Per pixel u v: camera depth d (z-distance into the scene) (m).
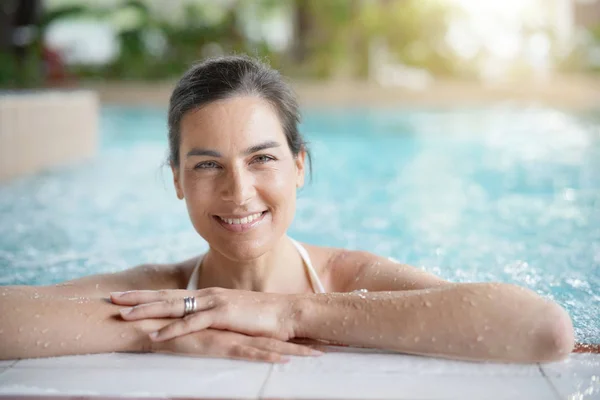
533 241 3.43
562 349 1.45
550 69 12.86
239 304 1.58
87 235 3.60
